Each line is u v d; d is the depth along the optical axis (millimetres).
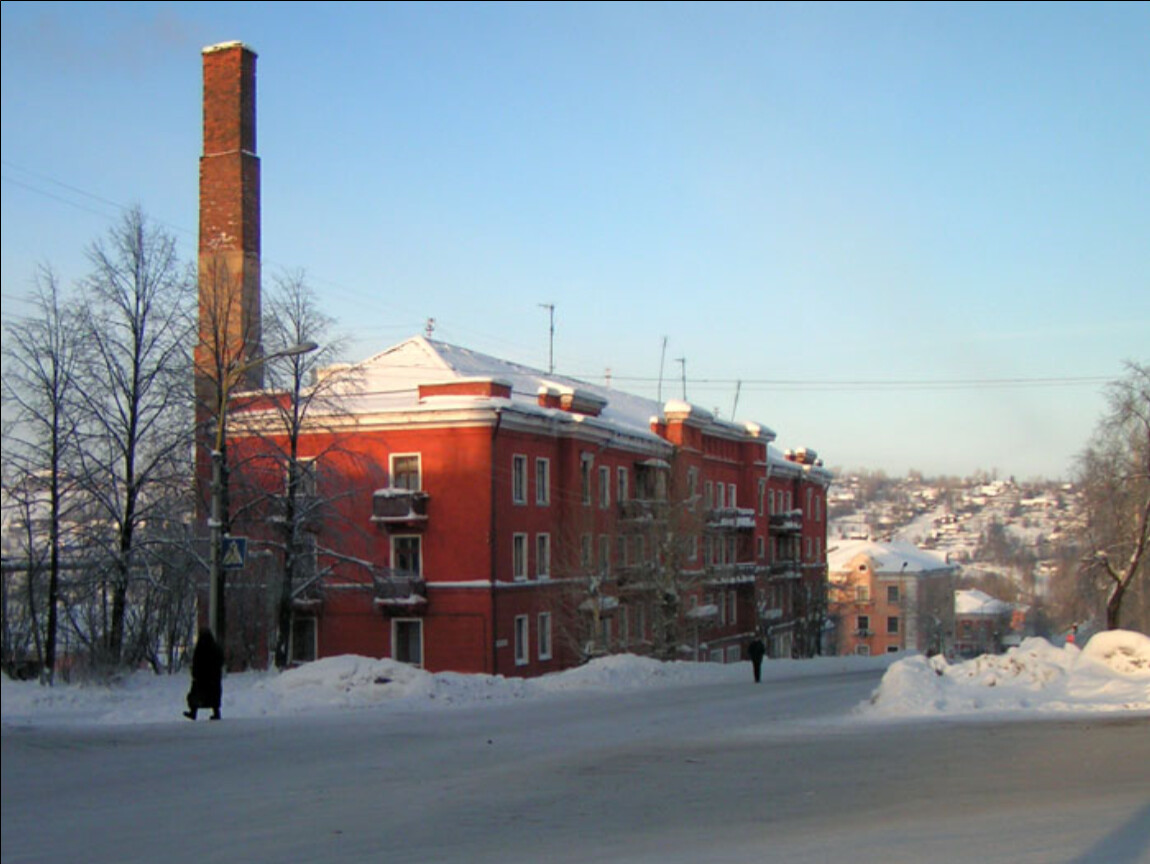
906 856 9180
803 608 82750
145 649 39719
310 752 18500
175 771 16469
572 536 50562
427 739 20344
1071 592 60562
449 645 45656
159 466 37625
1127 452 42656
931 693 23828
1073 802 11914
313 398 41281
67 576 37156
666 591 53562
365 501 46750
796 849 9844
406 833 11703
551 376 65875
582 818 12328
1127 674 25062
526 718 24734
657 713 25844
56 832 12086
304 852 10797
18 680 34500
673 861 9516
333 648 47219
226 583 39406
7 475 35906
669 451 61500
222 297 43281
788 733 20109
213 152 52344
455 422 45938
